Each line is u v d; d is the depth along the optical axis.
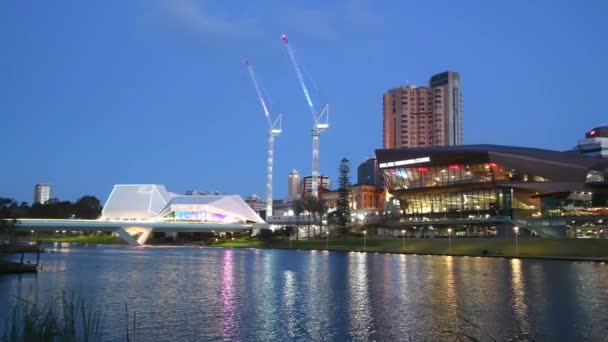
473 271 70.88
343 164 188.38
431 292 49.56
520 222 139.50
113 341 29.89
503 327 33.56
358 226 191.25
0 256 92.31
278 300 45.34
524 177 151.25
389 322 35.38
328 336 31.47
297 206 199.12
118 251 141.62
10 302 42.12
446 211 168.00
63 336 20.84
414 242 136.75
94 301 44.81
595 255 97.06
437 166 164.38
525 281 57.75
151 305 42.69
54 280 60.22
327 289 52.69
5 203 122.12
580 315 37.31
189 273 71.00
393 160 173.00
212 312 39.38
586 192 148.50
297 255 120.94
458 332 32.34
